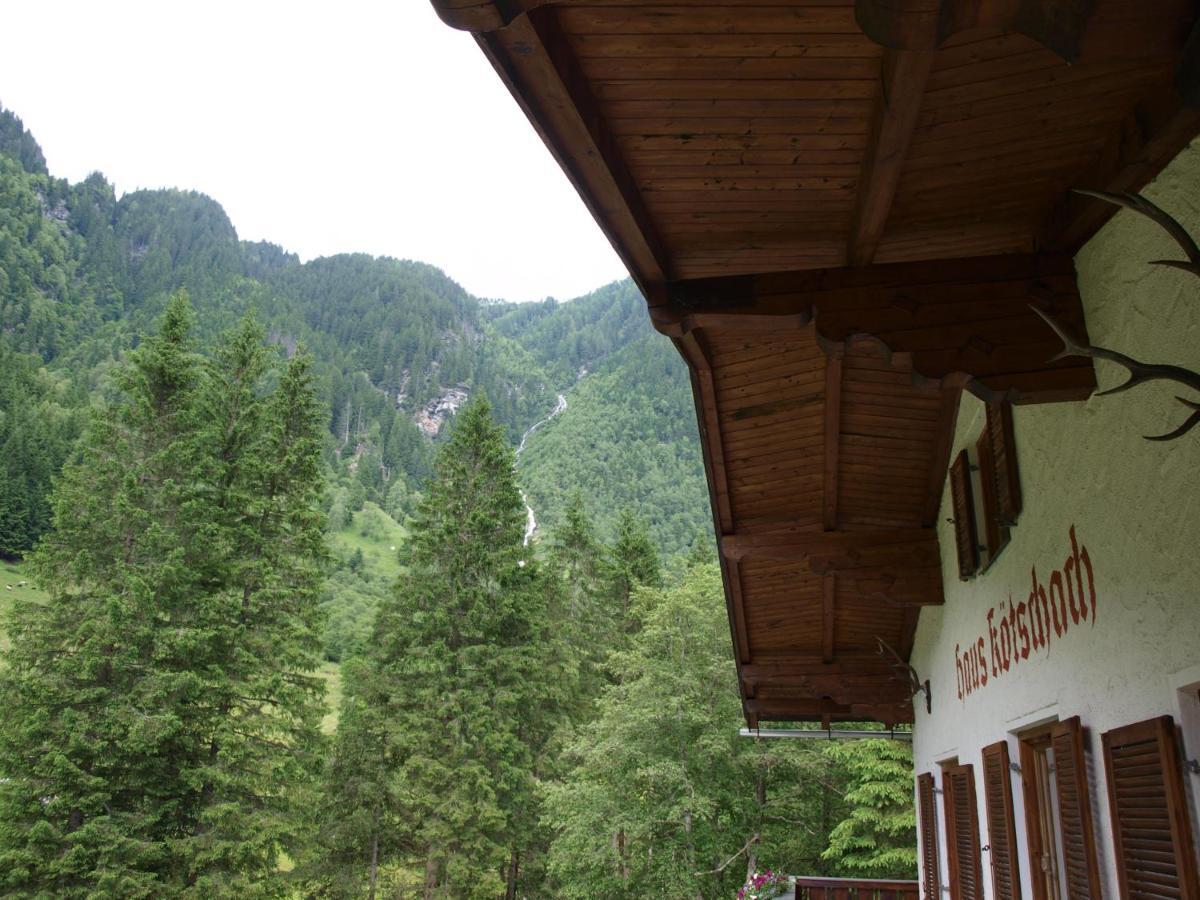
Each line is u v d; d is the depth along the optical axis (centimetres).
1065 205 450
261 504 2606
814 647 1166
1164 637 404
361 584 11206
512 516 3516
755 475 864
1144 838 422
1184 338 366
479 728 3088
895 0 232
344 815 3039
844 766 2161
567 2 309
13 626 2236
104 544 2386
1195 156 352
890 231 485
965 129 391
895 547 905
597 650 3838
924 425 797
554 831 3180
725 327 502
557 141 363
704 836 2161
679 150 398
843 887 1469
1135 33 265
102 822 2108
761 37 328
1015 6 241
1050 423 546
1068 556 525
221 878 2202
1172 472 388
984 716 752
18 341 18188
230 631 2398
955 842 902
